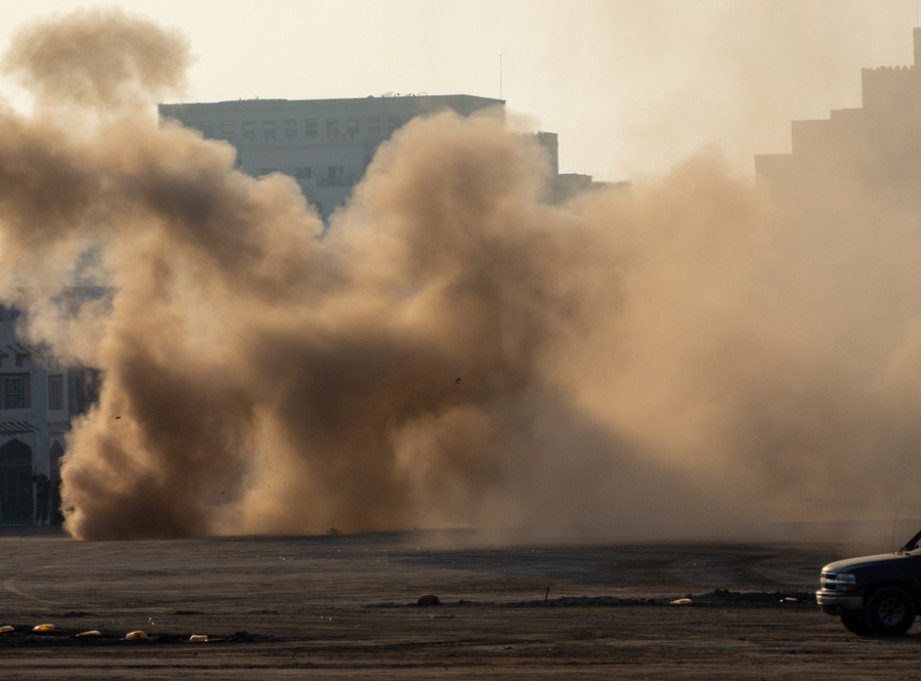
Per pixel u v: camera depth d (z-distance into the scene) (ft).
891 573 266.77
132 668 227.40
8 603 382.83
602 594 388.37
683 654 243.60
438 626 299.38
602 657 240.53
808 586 407.03
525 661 235.81
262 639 275.18
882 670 218.79
